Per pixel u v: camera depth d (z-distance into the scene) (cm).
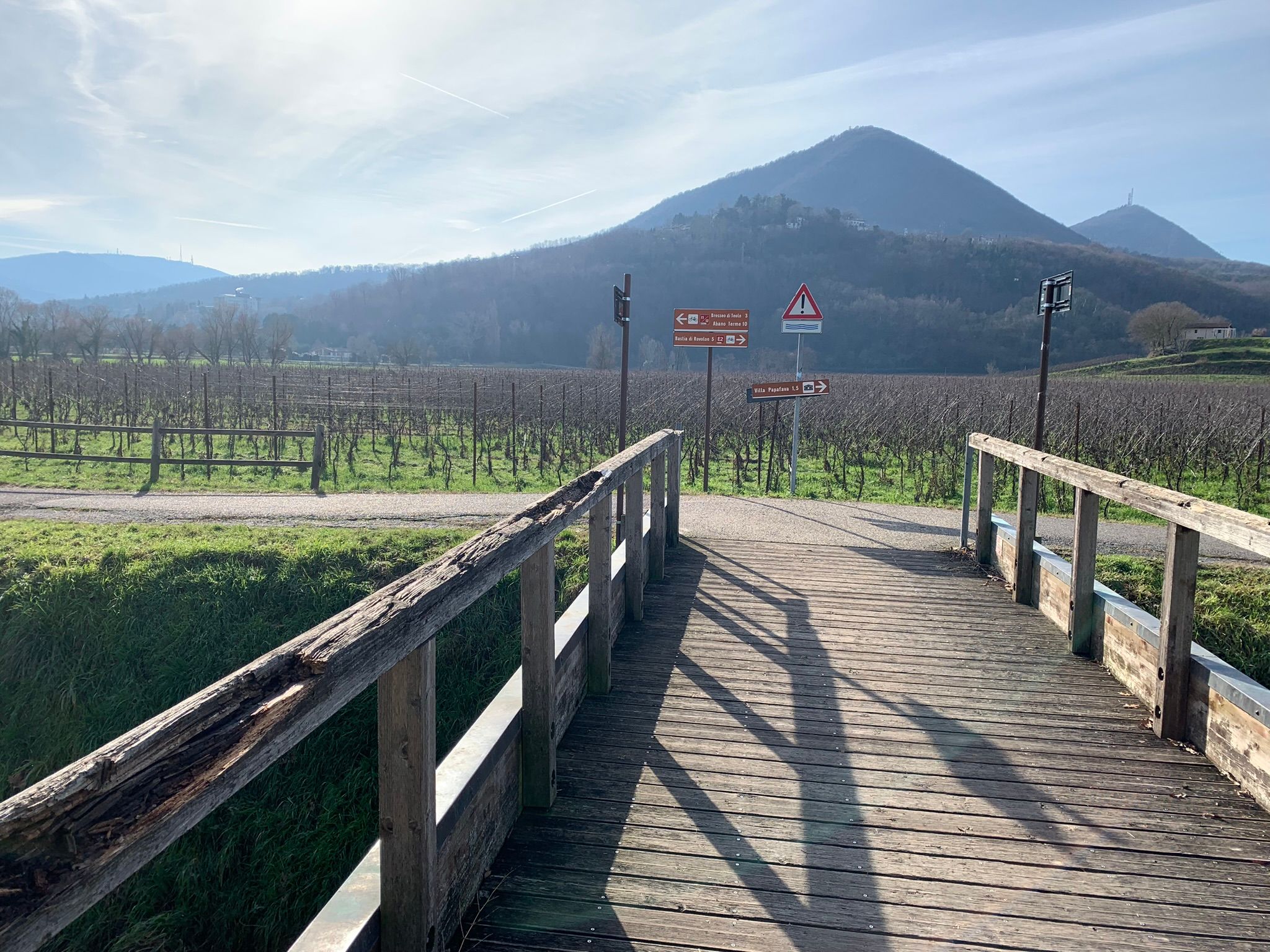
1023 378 4700
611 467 401
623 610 515
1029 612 548
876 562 684
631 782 321
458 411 2147
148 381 2858
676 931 234
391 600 177
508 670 649
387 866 191
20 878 87
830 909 245
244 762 119
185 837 543
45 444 1620
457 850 230
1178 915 242
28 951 86
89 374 2992
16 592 707
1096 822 294
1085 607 464
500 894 249
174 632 698
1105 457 1302
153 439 1257
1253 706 308
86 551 758
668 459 718
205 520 932
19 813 88
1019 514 565
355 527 876
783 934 233
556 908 243
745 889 254
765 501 1024
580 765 334
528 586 290
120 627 700
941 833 286
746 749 350
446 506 1020
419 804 188
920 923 239
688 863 268
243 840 547
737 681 427
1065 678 432
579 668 391
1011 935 234
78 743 662
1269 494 1123
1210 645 575
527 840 279
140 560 738
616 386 2833
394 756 188
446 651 663
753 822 293
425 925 192
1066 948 228
